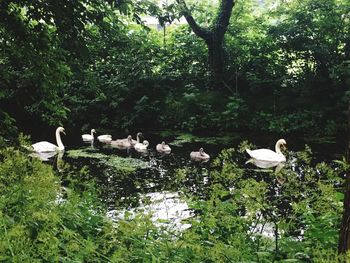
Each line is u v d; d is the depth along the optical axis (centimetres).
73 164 1370
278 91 2097
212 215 383
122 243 331
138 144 1652
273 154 1472
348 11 2027
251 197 367
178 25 2469
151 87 2259
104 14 762
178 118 2116
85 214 415
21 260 247
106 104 2212
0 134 716
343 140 1767
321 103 1998
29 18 652
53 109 782
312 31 2105
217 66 2225
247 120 2011
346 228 302
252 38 2291
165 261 315
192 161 1426
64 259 282
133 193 995
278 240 367
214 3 2475
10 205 362
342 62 1967
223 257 303
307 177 394
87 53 679
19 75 738
